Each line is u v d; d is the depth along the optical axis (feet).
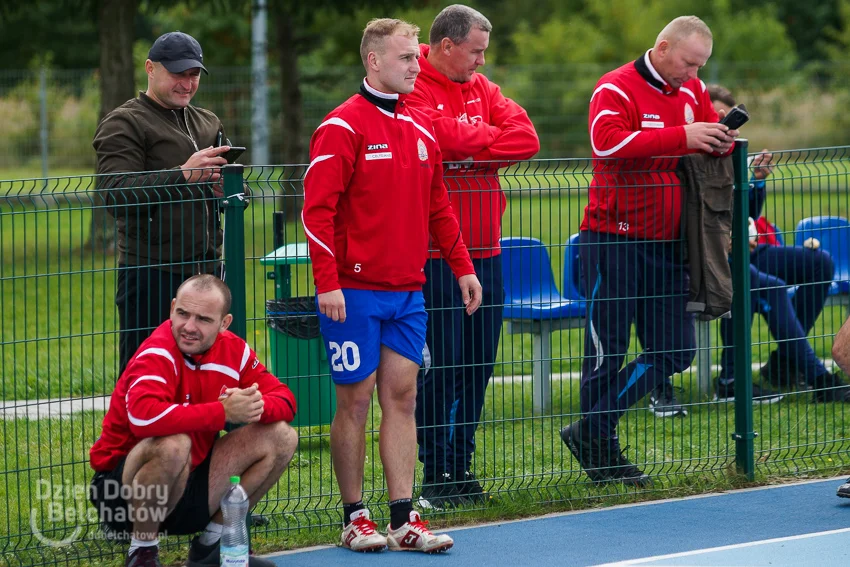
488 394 99.91
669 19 394.11
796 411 84.84
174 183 59.67
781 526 62.03
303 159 263.08
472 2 455.22
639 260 71.51
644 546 58.54
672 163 70.08
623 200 70.64
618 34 374.63
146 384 50.93
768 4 475.31
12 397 96.07
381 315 57.52
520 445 81.92
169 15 303.68
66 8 228.63
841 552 57.11
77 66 444.96
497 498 67.15
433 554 57.52
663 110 72.90
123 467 51.93
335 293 55.67
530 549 58.29
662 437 83.66
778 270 95.40
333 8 230.89
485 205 67.21
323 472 74.84
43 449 78.74
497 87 74.08
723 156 69.77
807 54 477.77
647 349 72.95
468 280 60.44
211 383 53.42
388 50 56.44
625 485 70.23
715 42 371.15
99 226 201.57
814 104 283.18
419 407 67.31
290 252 76.74
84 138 275.80
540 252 69.36
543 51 374.43
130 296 61.46
